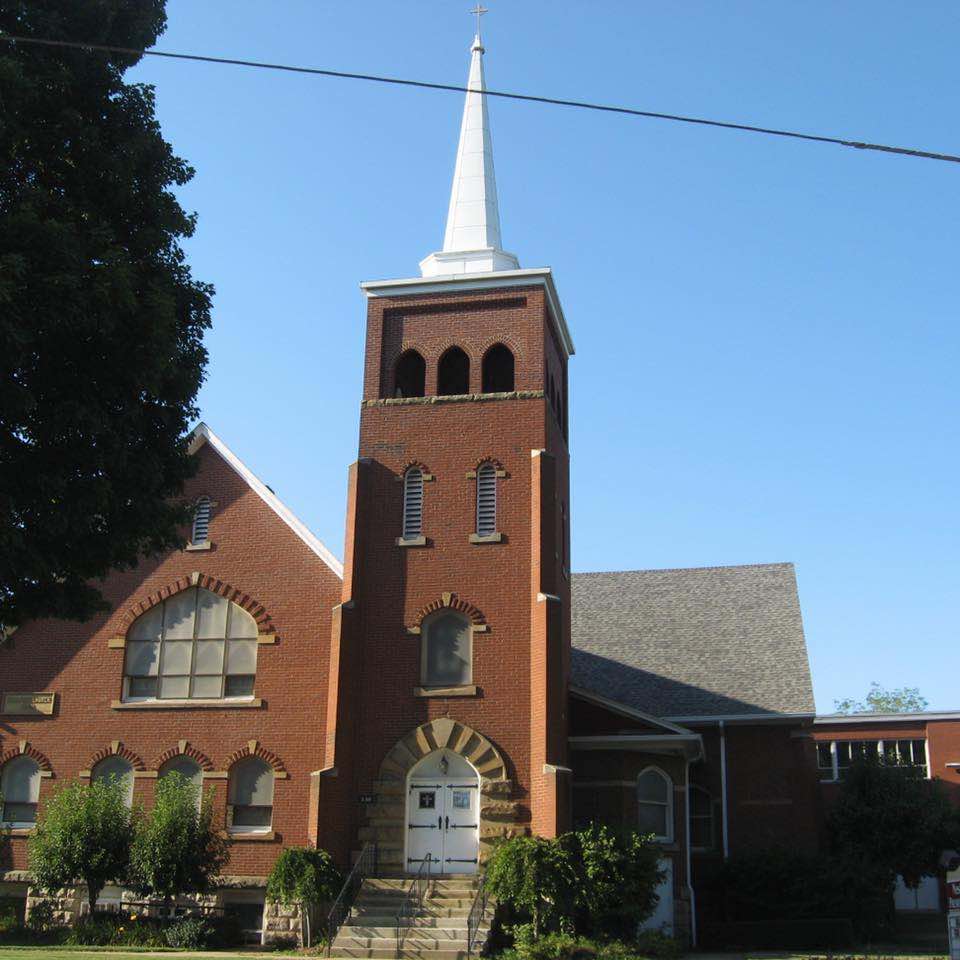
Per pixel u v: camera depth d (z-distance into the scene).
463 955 26.41
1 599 20.73
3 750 34.22
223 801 32.50
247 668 33.72
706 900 35.34
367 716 31.70
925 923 38.94
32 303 18.34
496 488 33.12
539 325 34.41
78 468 20.00
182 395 21.91
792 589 45.19
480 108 39.06
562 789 29.44
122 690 34.09
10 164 20.25
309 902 28.59
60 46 20.77
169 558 34.91
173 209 22.42
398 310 35.62
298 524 34.44
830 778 43.06
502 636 31.72
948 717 42.84
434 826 30.80
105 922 30.09
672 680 41.19
